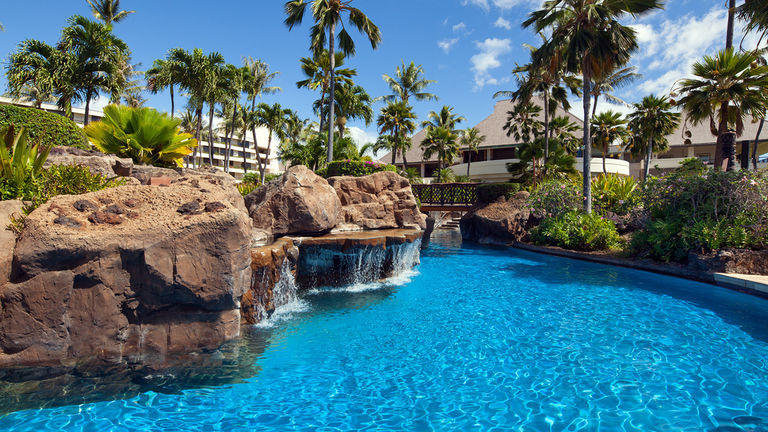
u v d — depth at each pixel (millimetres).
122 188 6055
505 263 13984
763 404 4242
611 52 16062
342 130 36562
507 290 9680
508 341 6219
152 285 4848
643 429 3770
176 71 26922
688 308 7910
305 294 9258
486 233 20609
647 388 4629
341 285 10070
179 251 4938
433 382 4820
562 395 4480
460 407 4219
